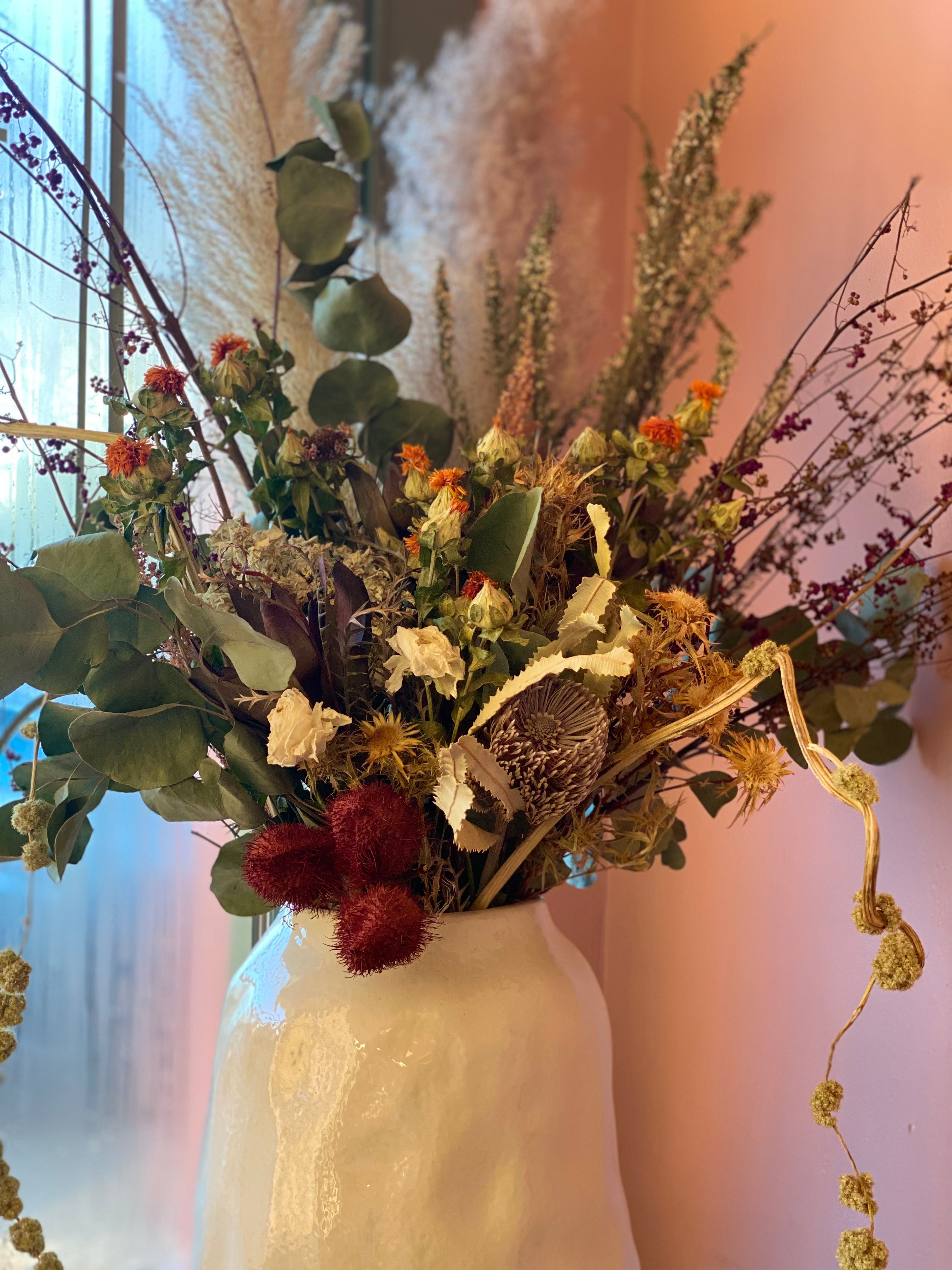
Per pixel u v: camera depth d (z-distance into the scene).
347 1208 0.57
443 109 1.15
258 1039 0.62
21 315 0.79
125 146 0.88
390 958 0.51
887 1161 0.82
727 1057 0.98
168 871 0.97
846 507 0.90
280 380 0.82
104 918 0.95
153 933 0.97
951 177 0.81
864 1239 0.51
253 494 0.70
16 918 0.90
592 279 1.14
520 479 0.63
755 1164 0.94
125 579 0.60
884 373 0.78
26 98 0.78
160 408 0.62
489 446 0.61
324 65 1.02
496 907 0.64
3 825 0.67
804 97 0.98
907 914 0.82
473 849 0.55
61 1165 0.94
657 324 1.02
